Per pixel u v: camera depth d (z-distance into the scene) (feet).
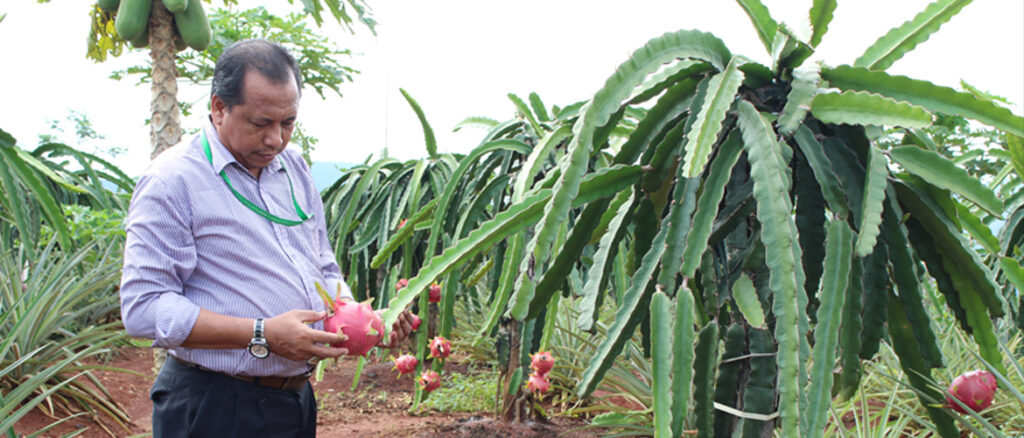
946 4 3.96
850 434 7.16
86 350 7.88
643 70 3.60
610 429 8.52
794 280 2.98
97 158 17.48
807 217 3.67
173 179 4.18
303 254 4.83
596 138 4.14
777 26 3.94
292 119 4.29
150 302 3.98
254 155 4.34
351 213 10.79
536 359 7.84
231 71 4.02
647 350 5.22
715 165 3.51
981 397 4.07
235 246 4.35
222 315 4.00
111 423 9.13
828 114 3.43
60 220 10.62
